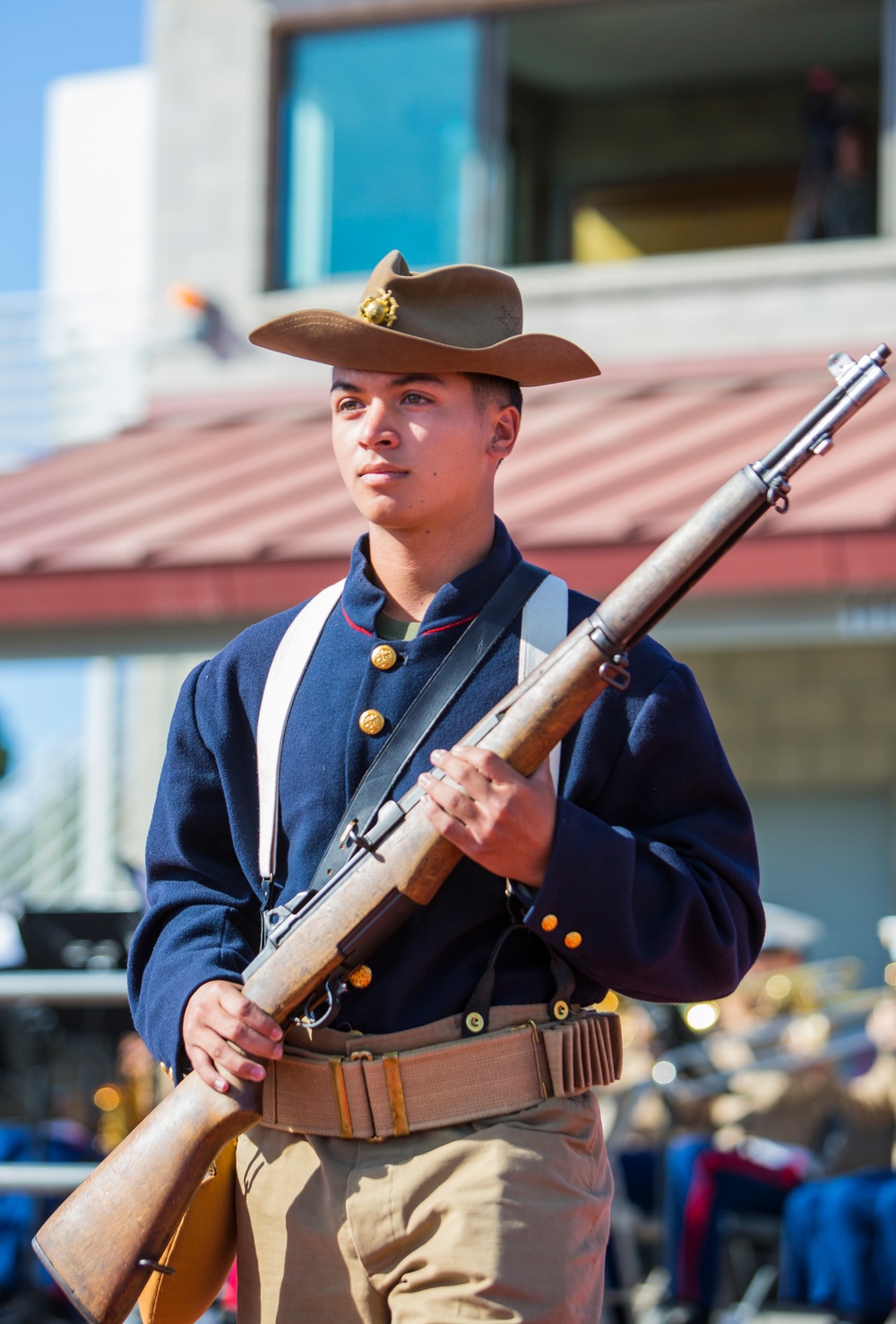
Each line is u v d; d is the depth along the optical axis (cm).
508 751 351
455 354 375
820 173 1925
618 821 382
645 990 368
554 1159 359
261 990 370
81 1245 375
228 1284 664
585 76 2028
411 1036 367
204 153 1995
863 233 1914
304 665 401
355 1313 366
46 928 882
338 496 1452
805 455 348
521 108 2000
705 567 349
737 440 1455
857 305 1816
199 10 2012
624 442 1495
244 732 407
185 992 383
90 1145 1072
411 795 364
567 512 1305
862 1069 1366
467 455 386
